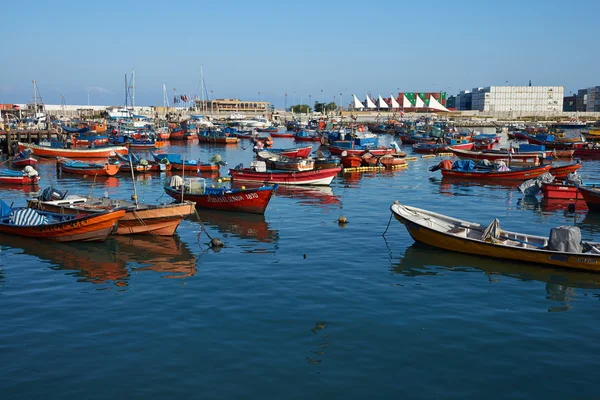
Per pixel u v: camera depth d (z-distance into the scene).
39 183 51.41
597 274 23.05
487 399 13.66
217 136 102.69
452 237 25.89
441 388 14.09
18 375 14.61
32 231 28.62
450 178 54.06
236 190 35.41
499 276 22.92
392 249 26.94
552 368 15.16
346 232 30.53
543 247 24.75
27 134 85.81
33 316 18.58
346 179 54.12
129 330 17.41
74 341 16.62
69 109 196.88
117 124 117.25
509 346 16.44
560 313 19.08
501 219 35.03
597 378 14.67
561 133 114.50
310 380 14.40
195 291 20.98
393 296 20.50
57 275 23.16
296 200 41.28
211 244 27.72
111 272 23.50
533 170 50.69
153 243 28.33
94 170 55.84
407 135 106.75
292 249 27.02
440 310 19.19
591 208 37.38
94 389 13.95
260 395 13.70
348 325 17.81
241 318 18.33
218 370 14.88
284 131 136.75
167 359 15.48
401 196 43.62
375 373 14.80
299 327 17.62
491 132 142.25
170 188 38.41
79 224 27.45
